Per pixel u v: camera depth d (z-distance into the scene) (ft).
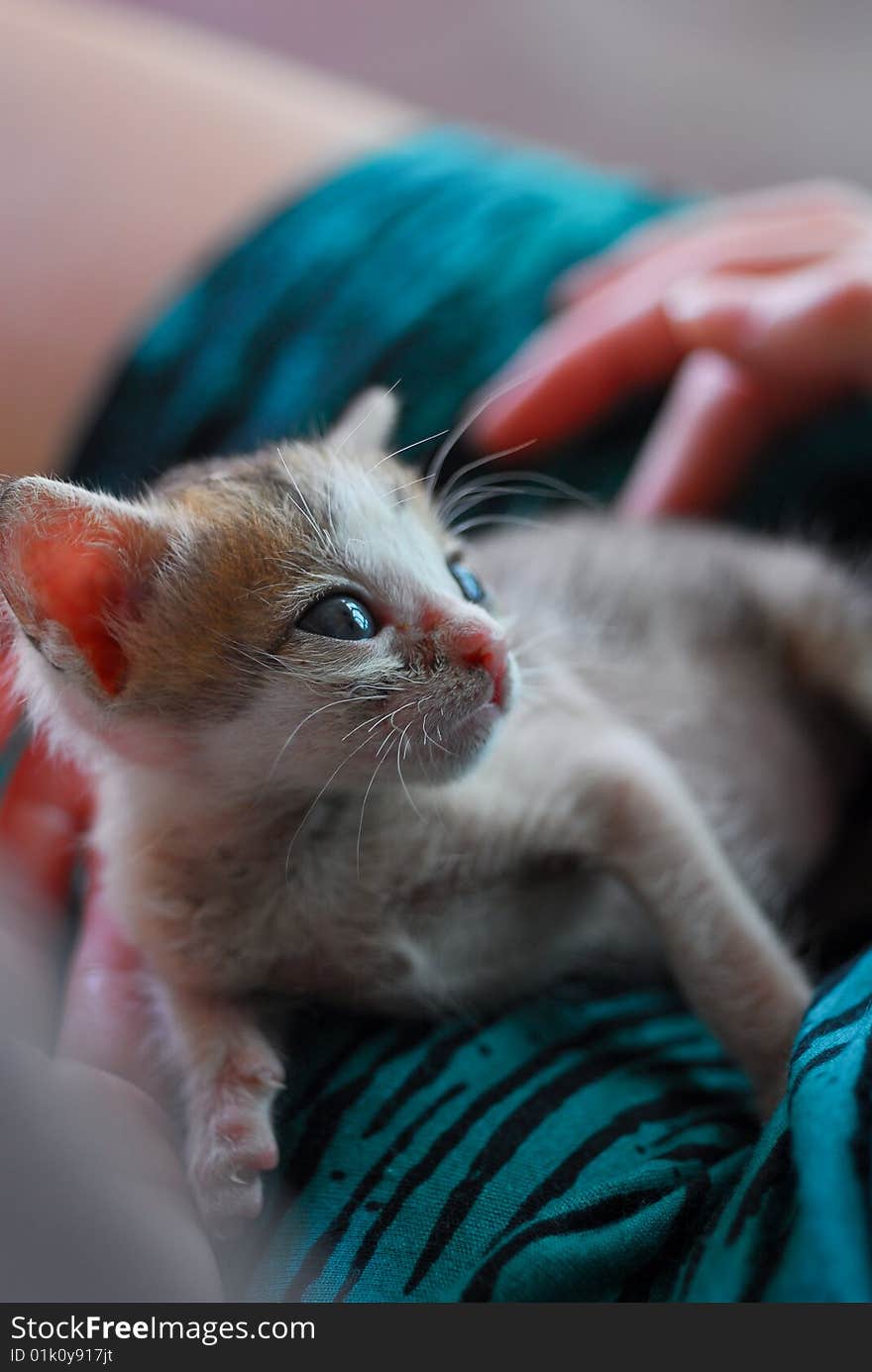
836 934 1.13
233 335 1.41
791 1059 0.89
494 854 1.06
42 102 1.49
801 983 1.02
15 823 1.14
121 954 1.09
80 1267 0.82
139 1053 1.04
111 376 1.43
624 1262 0.86
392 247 1.43
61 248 1.46
